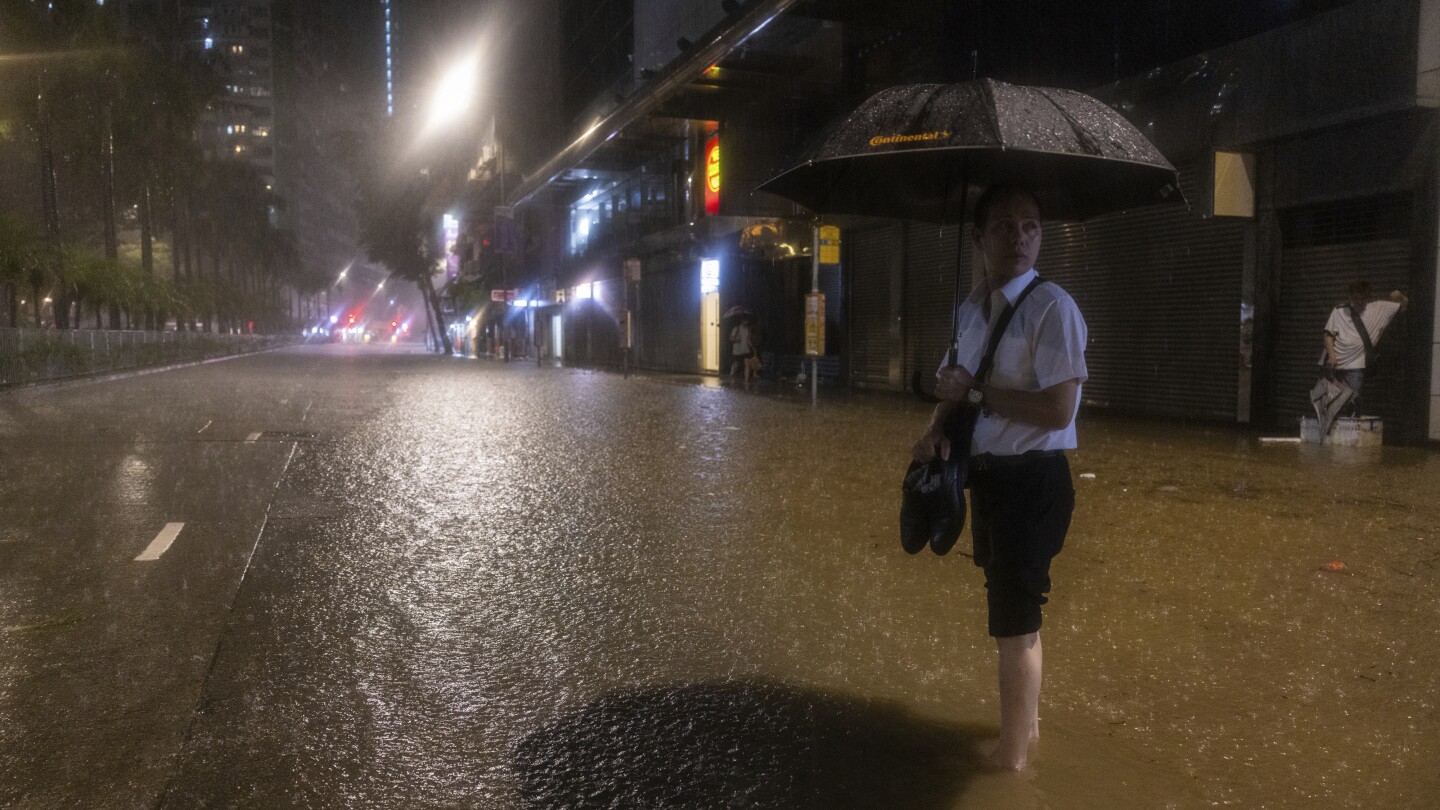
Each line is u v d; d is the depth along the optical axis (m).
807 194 3.56
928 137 2.80
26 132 36.84
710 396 20.33
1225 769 3.04
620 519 7.14
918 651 4.20
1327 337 10.94
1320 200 11.77
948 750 3.19
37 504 7.70
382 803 2.83
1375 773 3.01
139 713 3.50
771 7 17.66
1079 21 14.84
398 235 67.44
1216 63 12.59
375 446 11.56
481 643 4.32
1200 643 4.26
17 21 32.69
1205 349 13.52
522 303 61.22
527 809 2.79
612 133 29.42
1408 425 10.93
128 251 66.12
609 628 4.54
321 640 4.35
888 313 21.27
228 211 90.12
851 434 12.71
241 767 3.06
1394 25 10.45
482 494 8.21
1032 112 2.85
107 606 4.87
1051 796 2.86
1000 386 2.83
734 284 29.33
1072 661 4.04
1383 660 4.02
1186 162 13.46
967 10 17.12
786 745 3.23
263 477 9.14
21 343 24.67
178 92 48.59
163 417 15.49
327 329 175.00
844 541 6.38
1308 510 7.20
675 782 2.96
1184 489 8.12
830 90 21.66
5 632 4.45
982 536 3.11
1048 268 16.50
